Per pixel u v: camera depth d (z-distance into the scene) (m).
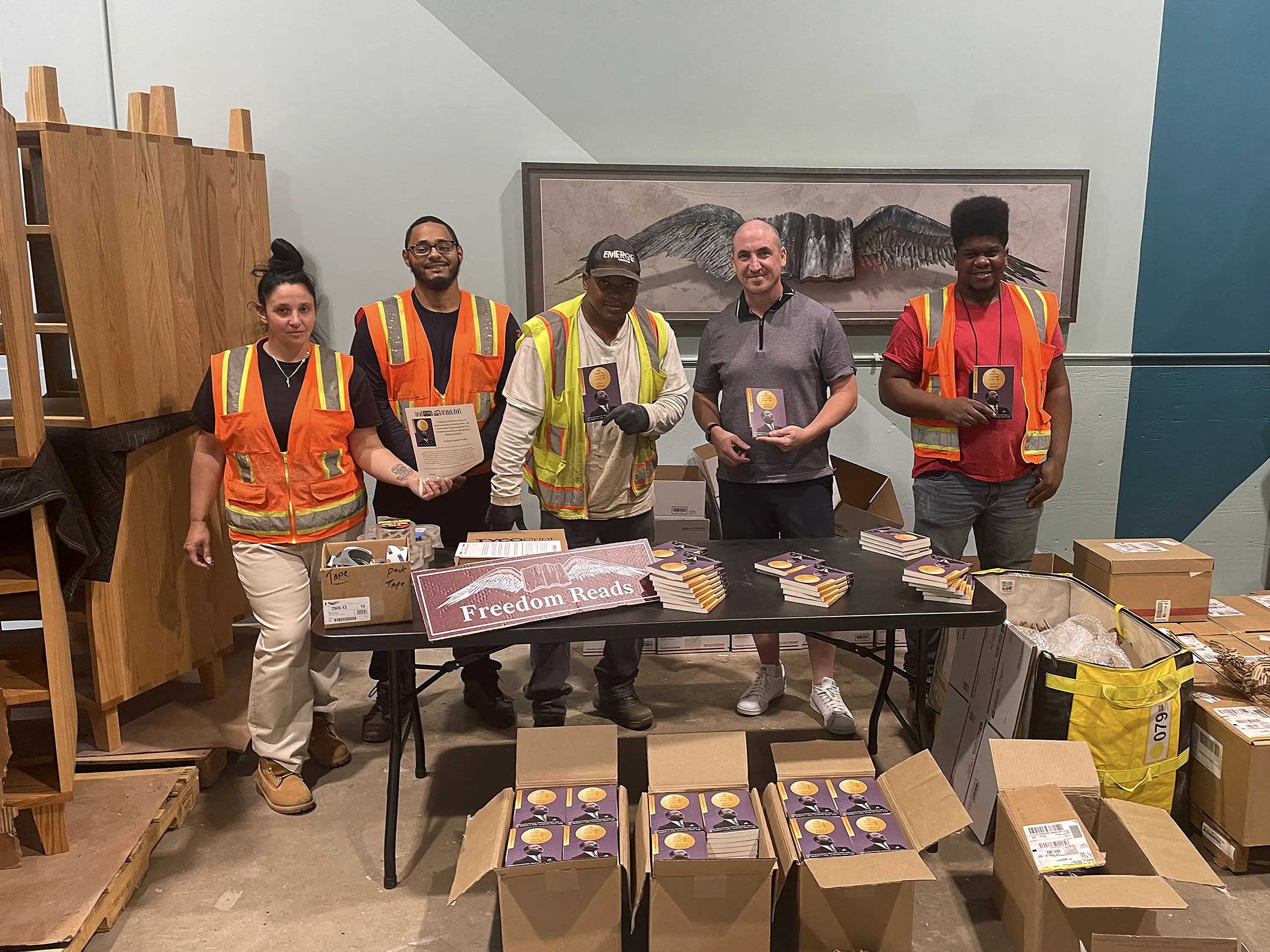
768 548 2.50
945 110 3.53
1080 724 2.13
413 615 2.00
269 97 3.30
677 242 3.48
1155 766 2.16
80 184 2.27
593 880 1.74
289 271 2.30
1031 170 3.54
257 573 2.34
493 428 2.79
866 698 3.06
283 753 2.41
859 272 3.57
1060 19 3.49
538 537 2.35
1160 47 3.54
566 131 3.41
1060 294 3.65
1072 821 1.86
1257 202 3.70
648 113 3.43
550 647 2.50
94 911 1.90
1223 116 3.62
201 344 2.80
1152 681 2.12
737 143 3.48
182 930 1.98
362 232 3.42
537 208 3.39
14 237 1.96
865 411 3.72
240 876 2.16
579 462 2.51
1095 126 3.58
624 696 2.86
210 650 2.81
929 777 1.95
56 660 2.02
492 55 3.34
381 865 2.20
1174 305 3.76
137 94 2.58
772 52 3.42
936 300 2.78
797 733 2.81
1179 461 3.88
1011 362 2.72
